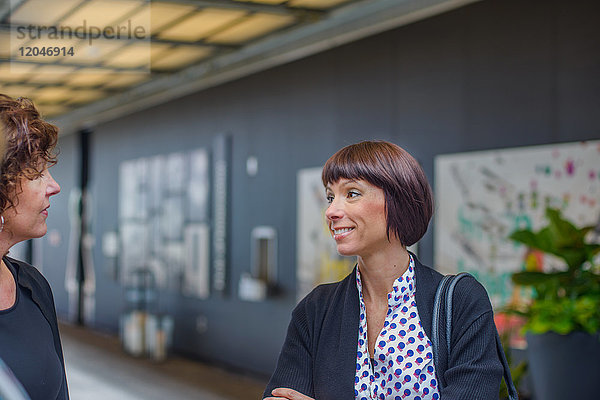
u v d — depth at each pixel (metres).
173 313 9.47
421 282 1.77
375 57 6.34
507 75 5.18
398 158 1.77
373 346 1.78
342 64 6.72
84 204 12.47
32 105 1.67
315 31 6.77
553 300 3.92
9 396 1.16
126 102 10.13
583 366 3.69
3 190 1.57
